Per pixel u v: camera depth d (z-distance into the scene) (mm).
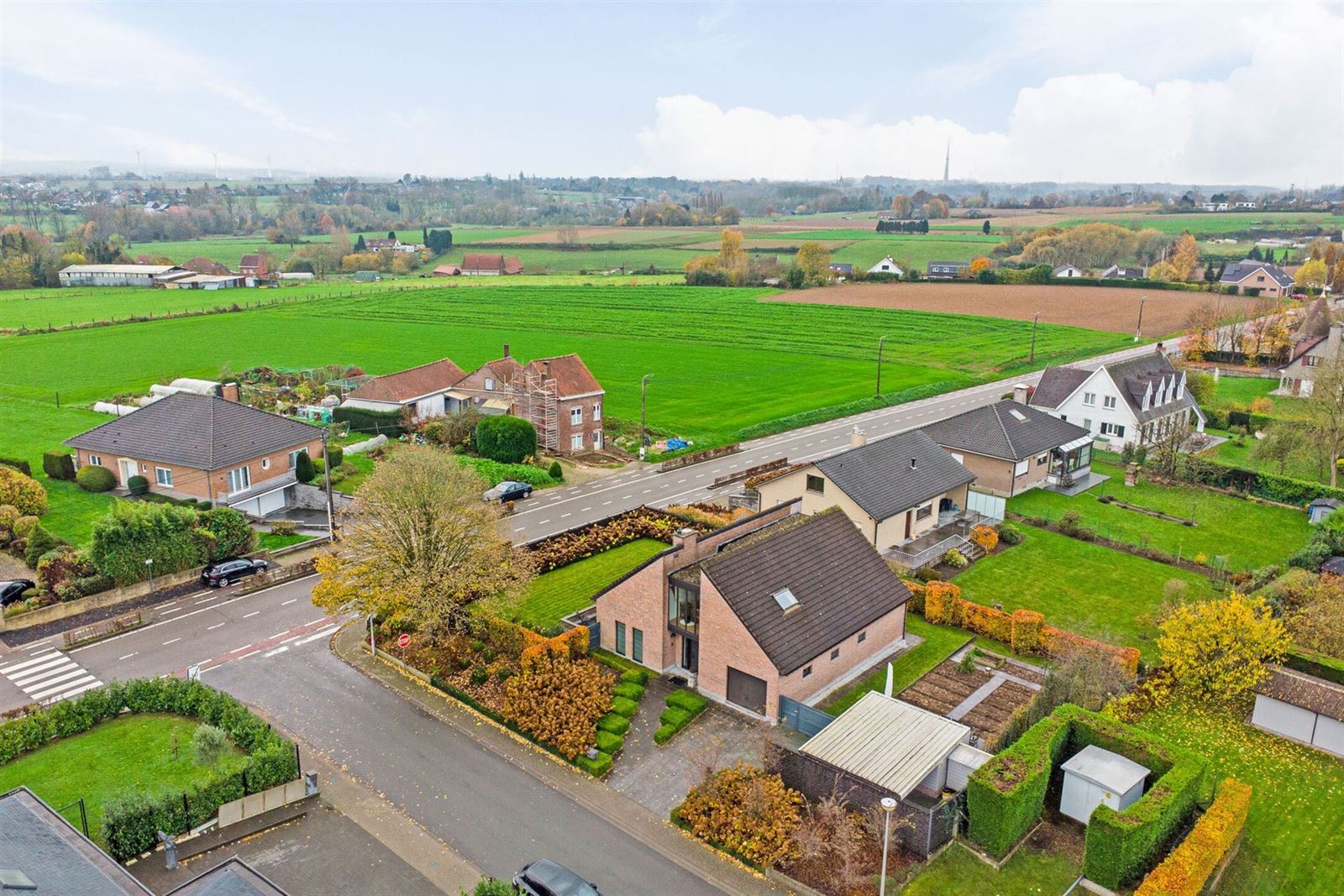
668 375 118688
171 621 48938
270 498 68250
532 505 69750
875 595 44531
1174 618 42906
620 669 43219
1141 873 29984
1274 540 63156
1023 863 30875
